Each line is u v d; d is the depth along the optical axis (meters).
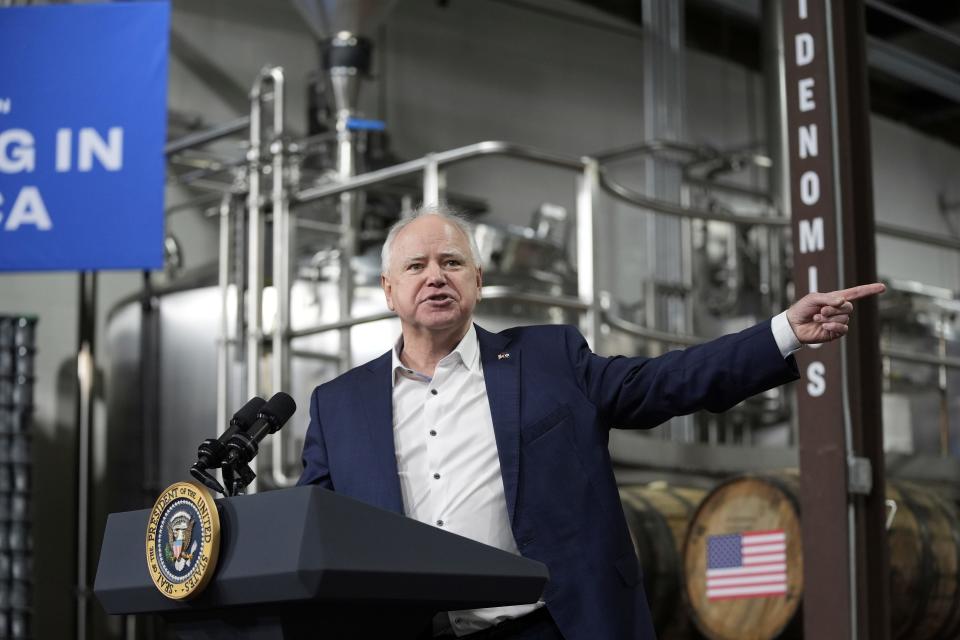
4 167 7.31
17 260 7.23
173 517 1.98
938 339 11.16
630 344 10.79
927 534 6.92
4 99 7.36
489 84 11.79
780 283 10.63
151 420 9.10
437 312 2.67
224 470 2.32
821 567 4.87
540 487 2.55
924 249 14.15
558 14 12.35
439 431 2.64
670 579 7.05
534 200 11.77
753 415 10.80
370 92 11.08
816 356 4.98
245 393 7.96
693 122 12.84
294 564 1.80
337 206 9.23
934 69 12.82
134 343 9.32
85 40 7.41
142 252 7.22
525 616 2.51
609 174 12.29
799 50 5.07
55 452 9.09
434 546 1.94
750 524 6.46
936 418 10.97
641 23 12.89
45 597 8.92
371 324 8.82
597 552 2.53
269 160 7.62
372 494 2.60
